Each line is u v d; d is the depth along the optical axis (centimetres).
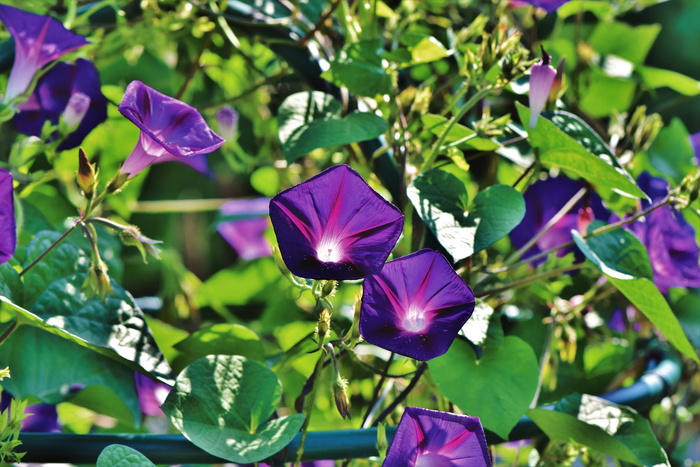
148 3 116
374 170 107
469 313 90
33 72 102
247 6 114
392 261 89
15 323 97
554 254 111
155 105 95
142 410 110
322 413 116
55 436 94
